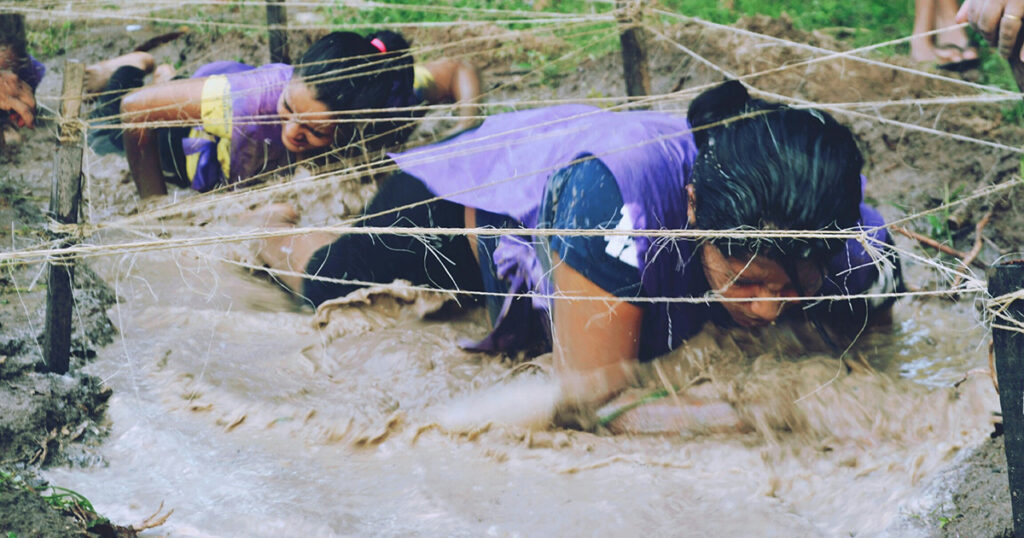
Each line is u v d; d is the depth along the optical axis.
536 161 2.79
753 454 2.42
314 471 2.48
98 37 5.92
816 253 2.20
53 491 2.28
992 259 3.51
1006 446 1.68
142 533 2.22
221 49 5.73
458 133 3.29
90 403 2.76
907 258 3.51
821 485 2.32
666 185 2.41
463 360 2.99
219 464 2.51
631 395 2.57
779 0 5.27
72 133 2.70
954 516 2.08
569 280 2.44
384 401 2.79
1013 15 2.27
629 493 2.31
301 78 3.54
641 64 3.88
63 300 2.78
